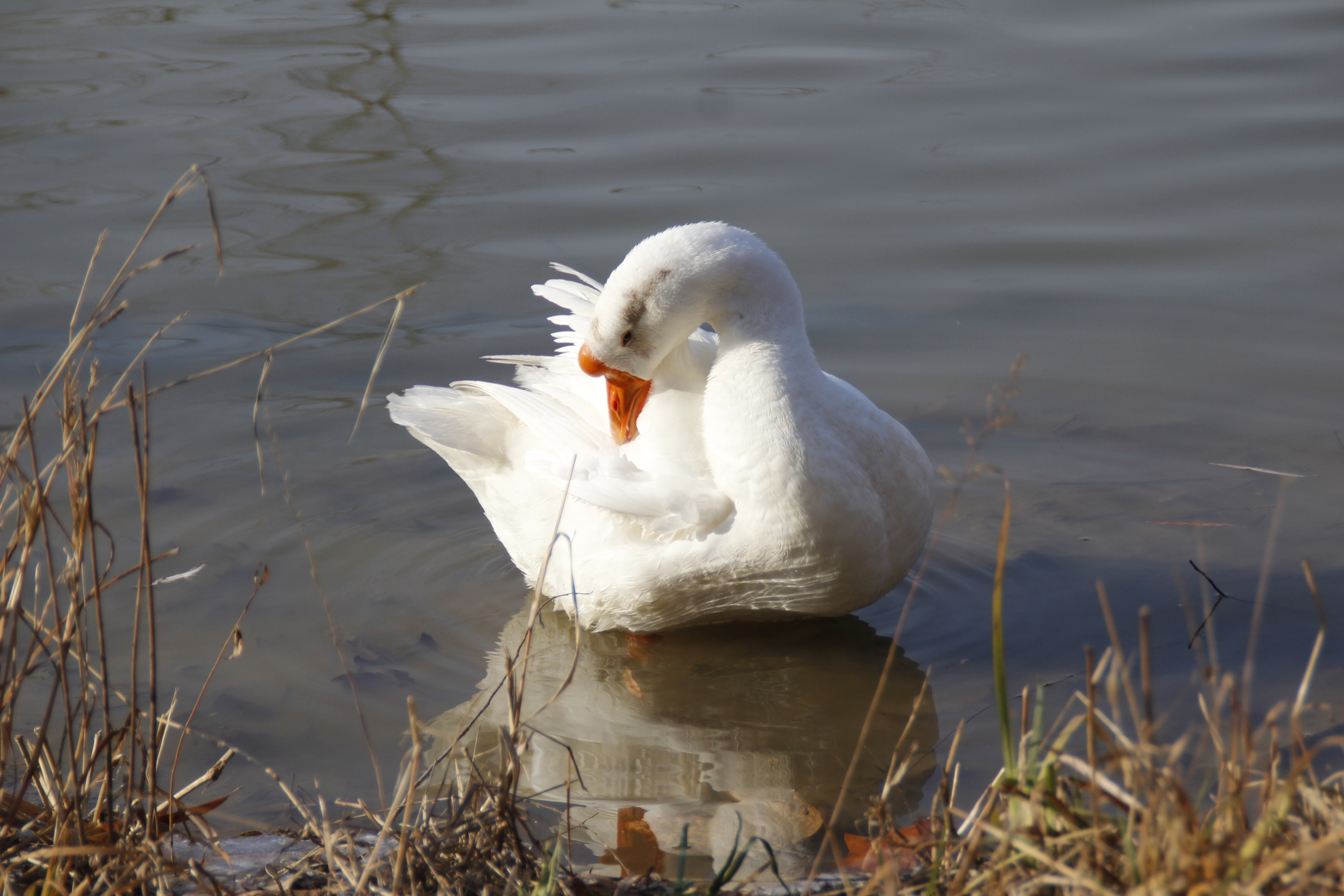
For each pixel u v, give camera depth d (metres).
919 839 3.79
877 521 5.30
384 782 4.57
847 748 4.80
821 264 9.05
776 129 10.98
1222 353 7.89
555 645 5.68
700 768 4.71
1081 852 3.11
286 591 6.01
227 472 7.04
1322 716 4.58
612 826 4.27
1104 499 6.59
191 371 7.92
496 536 6.68
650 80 12.03
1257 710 4.67
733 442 5.22
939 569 6.15
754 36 13.08
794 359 5.27
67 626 3.63
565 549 5.76
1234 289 8.55
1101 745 4.54
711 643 5.69
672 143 10.78
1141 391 7.56
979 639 5.51
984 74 11.84
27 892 3.48
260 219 9.64
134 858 3.50
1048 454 7.06
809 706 5.12
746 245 5.36
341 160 10.55
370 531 6.61
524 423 6.08
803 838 4.17
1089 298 8.59
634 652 5.63
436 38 13.23
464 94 11.80
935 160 10.39
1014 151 10.48
